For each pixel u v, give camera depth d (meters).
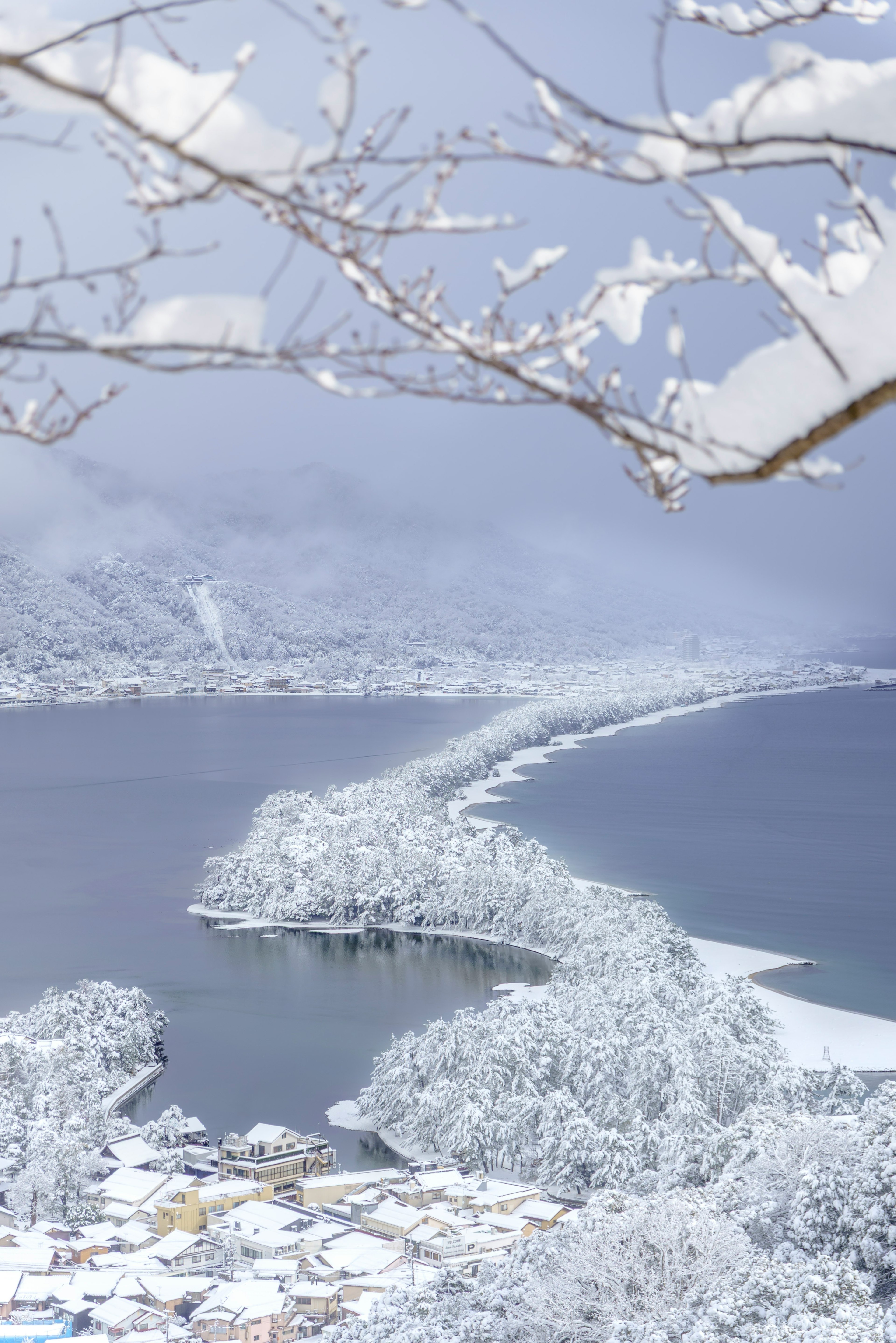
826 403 3.87
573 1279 32.97
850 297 3.85
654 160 3.70
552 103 3.58
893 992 90.81
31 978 101.38
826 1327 26.42
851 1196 34.38
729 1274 31.92
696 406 3.99
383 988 97.69
